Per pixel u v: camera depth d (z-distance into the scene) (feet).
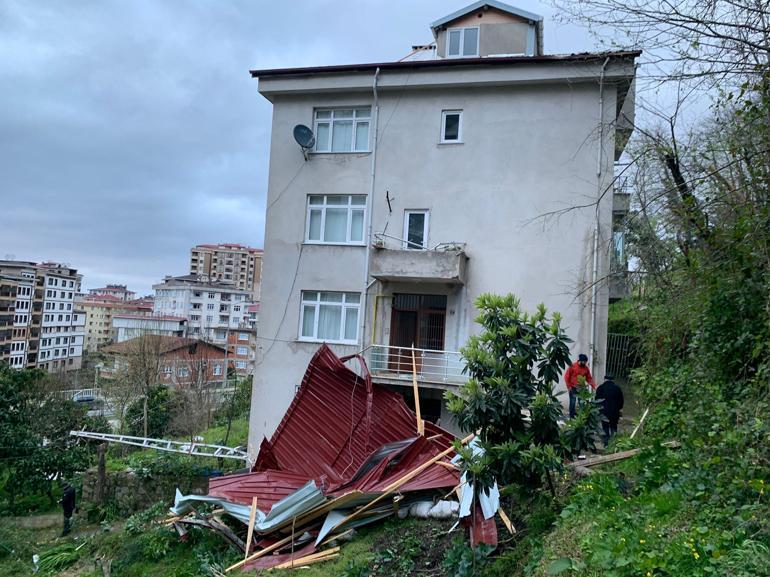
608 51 30.55
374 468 30.94
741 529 13.42
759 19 20.79
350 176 49.65
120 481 48.57
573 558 15.37
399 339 48.47
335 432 38.11
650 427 27.55
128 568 33.01
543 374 20.62
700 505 15.99
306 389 40.83
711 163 29.30
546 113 45.62
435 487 27.86
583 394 20.29
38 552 41.98
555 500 21.89
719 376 24.21
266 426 49.67
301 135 49.52
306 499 28.48
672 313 30.45
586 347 42.88
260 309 50.85
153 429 92.07
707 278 26.00
